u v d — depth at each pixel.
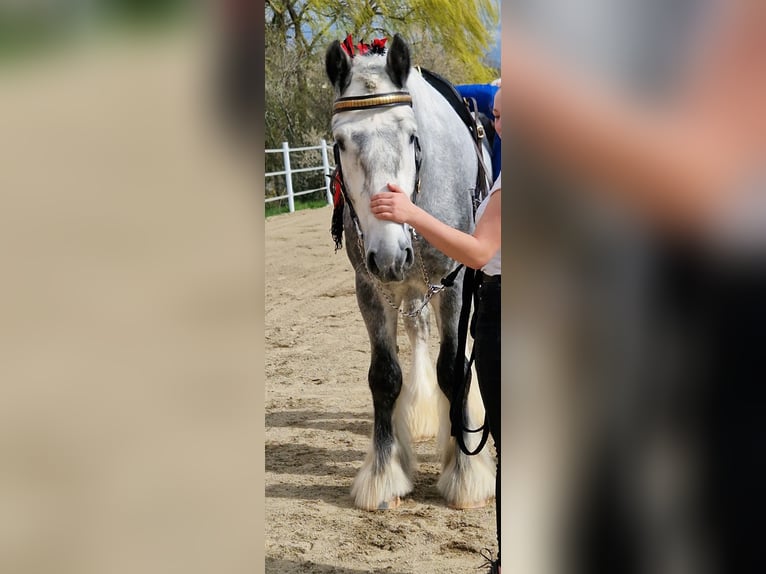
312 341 5.62
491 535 2.83
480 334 1.83
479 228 1.77
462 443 2.04
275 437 3.87
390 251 2.50
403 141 2.60
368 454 3.21
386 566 2.60
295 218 11.53
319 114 13.62
